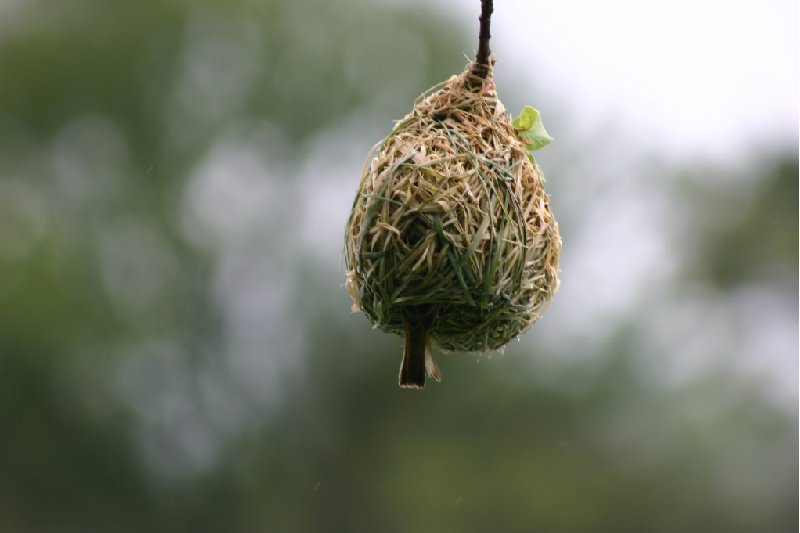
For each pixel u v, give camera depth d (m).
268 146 27.50
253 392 26.20
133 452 26.16
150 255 27.16
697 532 24.91
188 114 28.16
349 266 6.96
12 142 28.41
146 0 28.48
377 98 27.28
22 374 26.17
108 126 28.62
